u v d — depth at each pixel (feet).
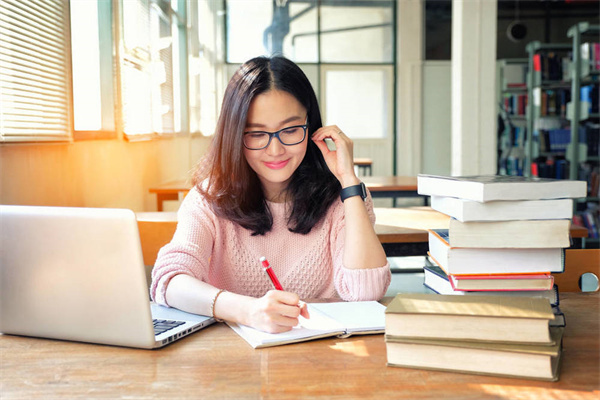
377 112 32.27
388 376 3.01
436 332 3.07
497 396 2.75
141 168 14.58
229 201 4.98
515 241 3.62
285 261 5.17
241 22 30.89
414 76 31.99
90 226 3.46
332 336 3.70
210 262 5.24
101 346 3.57
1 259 3.71
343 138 4.93
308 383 2.95
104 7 11.60
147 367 3.21
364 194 4.90
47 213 3.56
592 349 3.34
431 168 32.65
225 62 30.96
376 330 3.72
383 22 31.63
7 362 3.32
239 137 4.66
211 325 3.97
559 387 2.84
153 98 16.11
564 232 3.59
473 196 3.60
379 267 4.63
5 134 7.16
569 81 21.90
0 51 7.16
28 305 3.68
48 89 8.37
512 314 2.97
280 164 4.73
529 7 33.12
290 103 4.61
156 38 16.48
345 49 31.63
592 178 20.43
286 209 5.16
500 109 27.02
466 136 18.11
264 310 3.66
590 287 10.22
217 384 2.97
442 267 3.92
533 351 2.89
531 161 23.16
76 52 11.02
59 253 3.55
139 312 3.44
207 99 27.09
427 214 9.69
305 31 31.32
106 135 11.40
